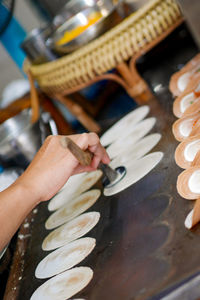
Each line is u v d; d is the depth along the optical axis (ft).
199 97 3.14
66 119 9.74
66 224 3.37
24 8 11.49
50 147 3.48
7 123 6.93
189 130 3.08
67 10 7.87
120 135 4.30
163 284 1.94
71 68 6.66
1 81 13.88
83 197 3.63
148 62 7.25
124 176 3.33
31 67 7.70
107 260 2.51
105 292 2.23
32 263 3.14
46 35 7.48
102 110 8.64
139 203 2.83
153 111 4.17
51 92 7.82
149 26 5.84
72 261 2.77
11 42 11.05
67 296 2.42
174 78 4.01
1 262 3.33
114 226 2.81
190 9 2.12
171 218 2.42
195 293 1.81
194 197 2.39
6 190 3.22
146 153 3.42
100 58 6.26
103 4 7.11
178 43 6.88
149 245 2.35
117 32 5.93
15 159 6.48
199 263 1.90
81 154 2.99
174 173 2.83
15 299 2.82
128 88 6.55
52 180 3.21
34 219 3.95
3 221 2.95
